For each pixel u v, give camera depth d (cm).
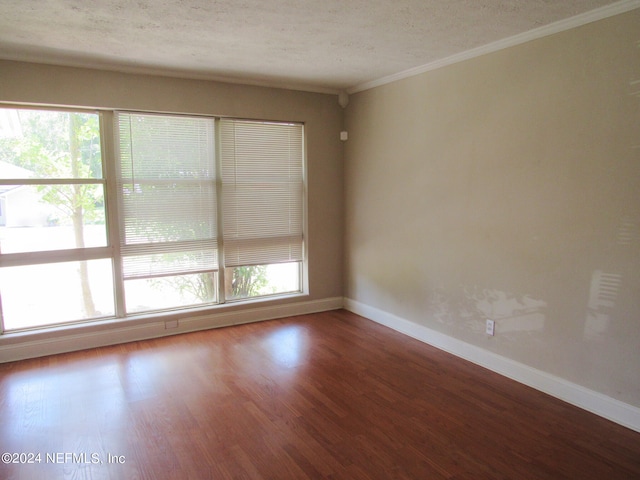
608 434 261
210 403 299
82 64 370
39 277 383
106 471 228
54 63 361
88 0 248
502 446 250
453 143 371
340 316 502
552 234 301
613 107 262
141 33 305
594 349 282
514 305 330
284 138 479
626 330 265
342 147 511
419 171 407
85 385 325
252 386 324
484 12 269
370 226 479
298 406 295
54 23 285
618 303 268
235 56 361
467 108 355
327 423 274
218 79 429
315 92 485
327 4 257
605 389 278
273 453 244
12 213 367
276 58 368
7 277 371
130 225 411
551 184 299
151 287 434
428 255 405
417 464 234
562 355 301
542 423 274
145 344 411
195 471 228
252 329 455
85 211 394
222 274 462
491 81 334
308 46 336
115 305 416
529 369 323
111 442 254
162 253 429
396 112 429
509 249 331
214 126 441
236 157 455
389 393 314
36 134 369
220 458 239
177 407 294
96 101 380
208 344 411
